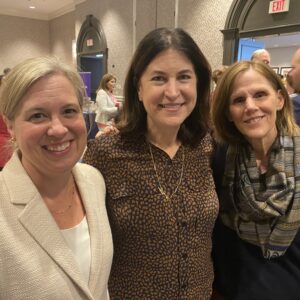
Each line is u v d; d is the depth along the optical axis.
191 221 1.20
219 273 1.45
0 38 12.05
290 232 1.27
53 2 10.70
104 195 1.15
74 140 0.87
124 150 1.23
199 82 1.27
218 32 5.28
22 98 0.79
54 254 0.85
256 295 1.31
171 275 1.20
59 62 0.85
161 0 6.55
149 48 1.11
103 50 8.73
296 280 1.30
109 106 5.25
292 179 1.26
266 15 4.52
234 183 1.36
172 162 1.24
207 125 1.35
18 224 0.82
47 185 0.93
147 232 1.17
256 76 1.23
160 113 1.15
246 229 1.34
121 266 1.23
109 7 8.34
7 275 0.77
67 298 0.84
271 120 1.24
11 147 0.98
